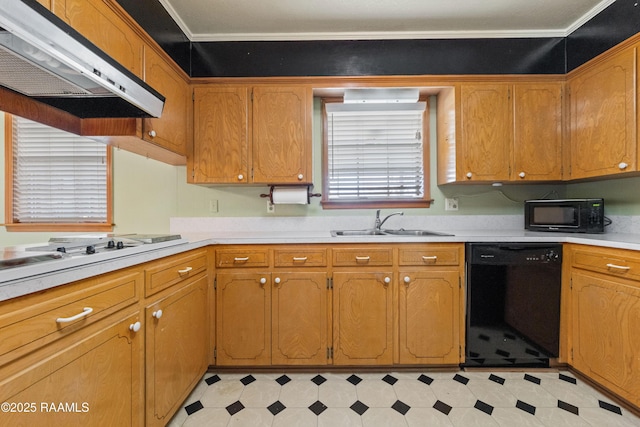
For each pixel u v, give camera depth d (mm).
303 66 1949
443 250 1654
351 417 1329
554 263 1646
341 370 1700
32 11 708
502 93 1918
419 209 2229
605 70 1668
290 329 1656
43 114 1218
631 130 1539
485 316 1646
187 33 1903
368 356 1655
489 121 1912
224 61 1942
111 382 929
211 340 1654
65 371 770
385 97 1913
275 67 1948
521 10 1779
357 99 1929
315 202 2223
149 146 1598
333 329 1655
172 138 1692
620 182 1860
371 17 1829
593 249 1489
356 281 1652
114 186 2150
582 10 1774
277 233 2031
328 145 2236
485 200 2229
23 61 871
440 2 1706
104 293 900
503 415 1335
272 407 1397
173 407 1271
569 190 2207
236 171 1906
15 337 650
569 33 1927
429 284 1651
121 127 1390
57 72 948
